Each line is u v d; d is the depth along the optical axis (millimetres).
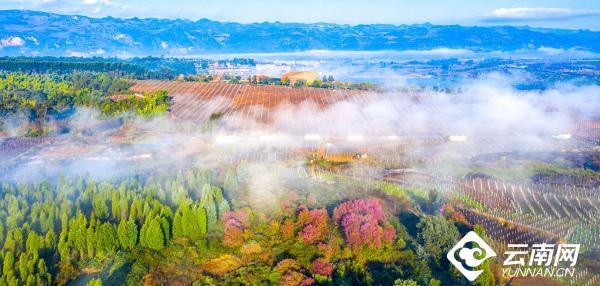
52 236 84000
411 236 97000
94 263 81875
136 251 85312
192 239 90438
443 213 110188
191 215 90000
